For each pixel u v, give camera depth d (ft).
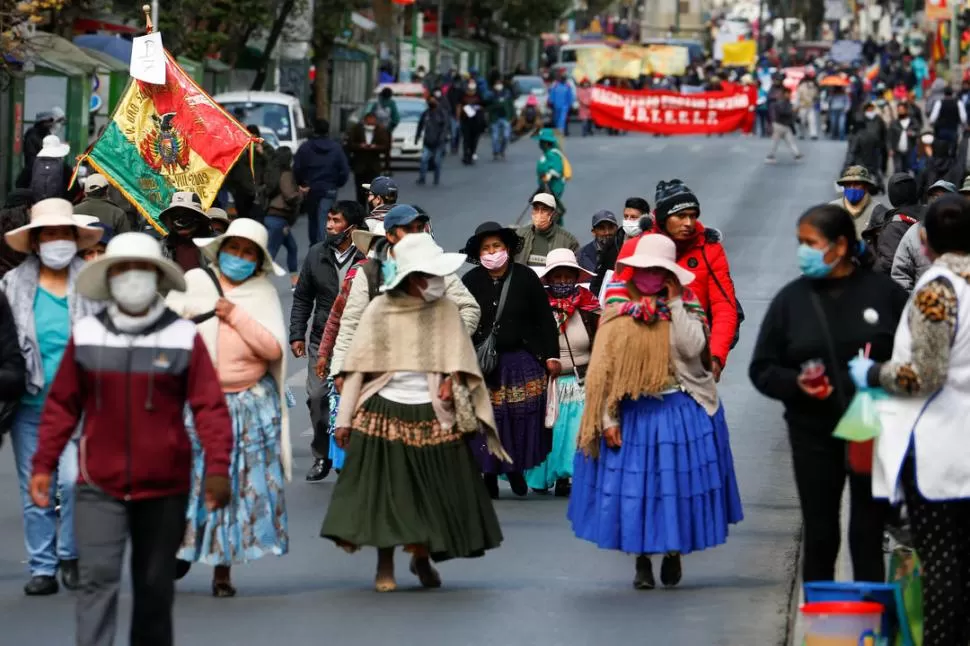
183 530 52.75
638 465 67.41
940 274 53.11
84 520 51.85
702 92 428.56
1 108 218.59
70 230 67.05
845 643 51.52
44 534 68.13
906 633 52.80
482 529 68.85
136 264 51.44
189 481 52.65
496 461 87.66
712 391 68.80
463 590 69.92
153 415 51.88
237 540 67.05
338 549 78.18
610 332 67.26
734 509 69.46
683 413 67.87
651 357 66.69
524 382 87.56
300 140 259.19
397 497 67.77
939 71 563.48
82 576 51.93
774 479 93.76
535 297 87.35
